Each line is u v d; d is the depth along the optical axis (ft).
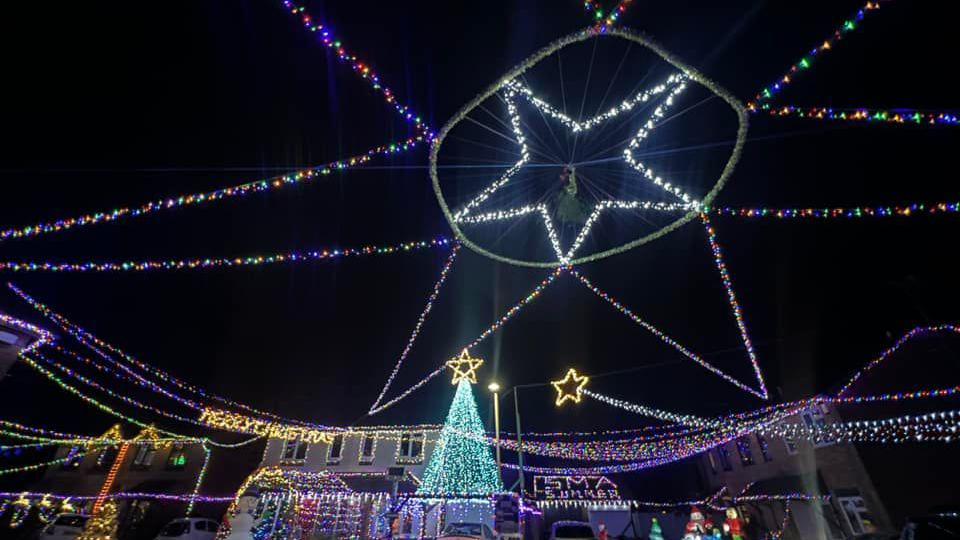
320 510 57.77
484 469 60.23
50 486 70.79
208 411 41.98
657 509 77.30
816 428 52.85
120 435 74.38
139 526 66.64
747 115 16.90
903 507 44.06
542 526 72.74
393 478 62.54
